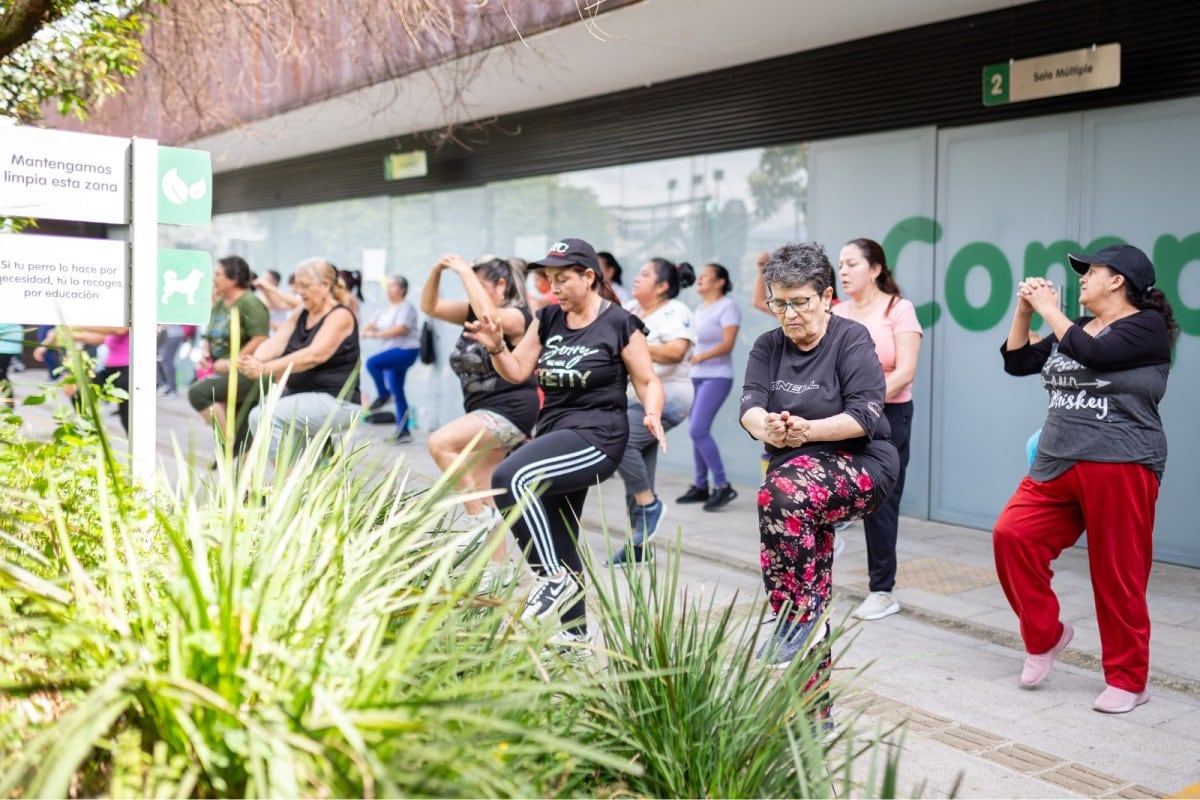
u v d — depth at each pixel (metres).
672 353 7.21
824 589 3.93
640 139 10.70
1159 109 6.91
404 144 13.90
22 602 2.83
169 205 4.30
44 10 5.12
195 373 17.53
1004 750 4.06
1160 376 4.36
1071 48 7.26
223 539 2.48
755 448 9.82
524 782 2.33
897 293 5.96
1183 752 4.08
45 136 4.04
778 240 9.49
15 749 2.23
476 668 2.78
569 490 4.50
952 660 5.14
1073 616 5.82
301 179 16.39
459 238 13.34
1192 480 6.85
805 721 2.61
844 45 8.70
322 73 8.45
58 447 3.72
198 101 7.37
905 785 3.66
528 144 12.09
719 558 7.02
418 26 6.34
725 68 9.71
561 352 4.61
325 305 6.75
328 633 2.36
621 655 2.87
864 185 8.73
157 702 2.19
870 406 3.82
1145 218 7.02
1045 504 4.61
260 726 2.02
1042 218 7.56
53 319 4.09
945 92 8.05
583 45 8.54
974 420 8.03
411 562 3.30
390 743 2.11
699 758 2.75
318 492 3.16
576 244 4.56
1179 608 5.98
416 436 13.12
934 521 8.30
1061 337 4.41
